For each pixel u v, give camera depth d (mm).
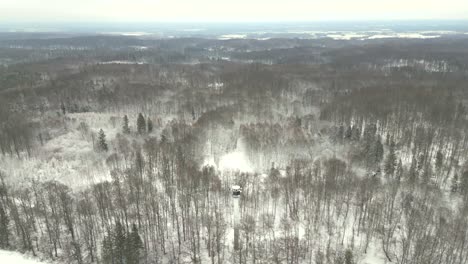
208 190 80500
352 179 80875
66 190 86562
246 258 66062
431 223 68812
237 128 121375
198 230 70500
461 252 61219
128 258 61812
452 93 141375
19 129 116812
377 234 70438
